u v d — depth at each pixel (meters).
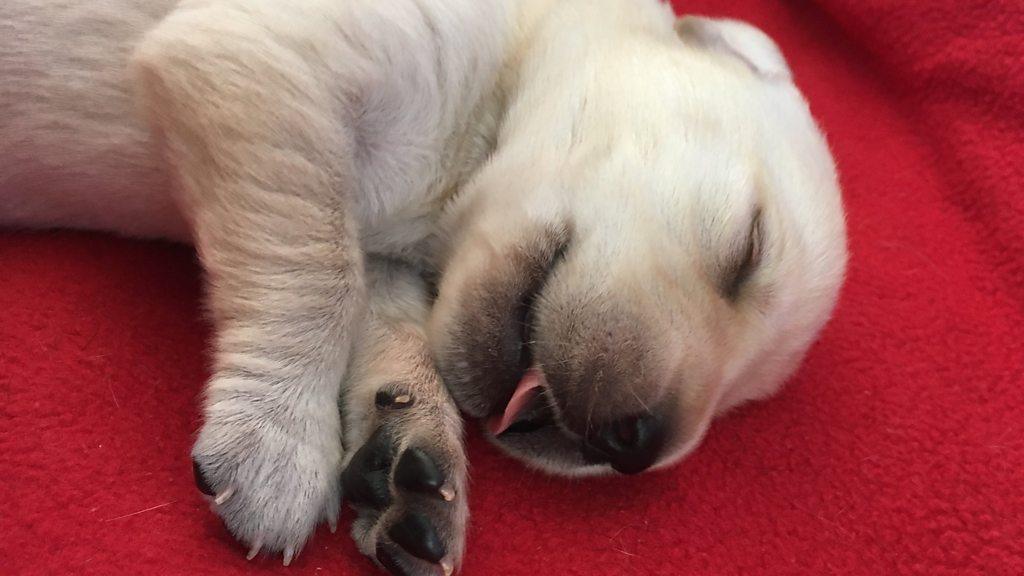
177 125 0.22
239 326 0.23
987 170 0.37
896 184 0.38
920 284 0.34
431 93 0.25
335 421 0.24
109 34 0.24
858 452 0.29
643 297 0.22
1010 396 0.31
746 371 0.26
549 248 0.23
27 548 0.21
